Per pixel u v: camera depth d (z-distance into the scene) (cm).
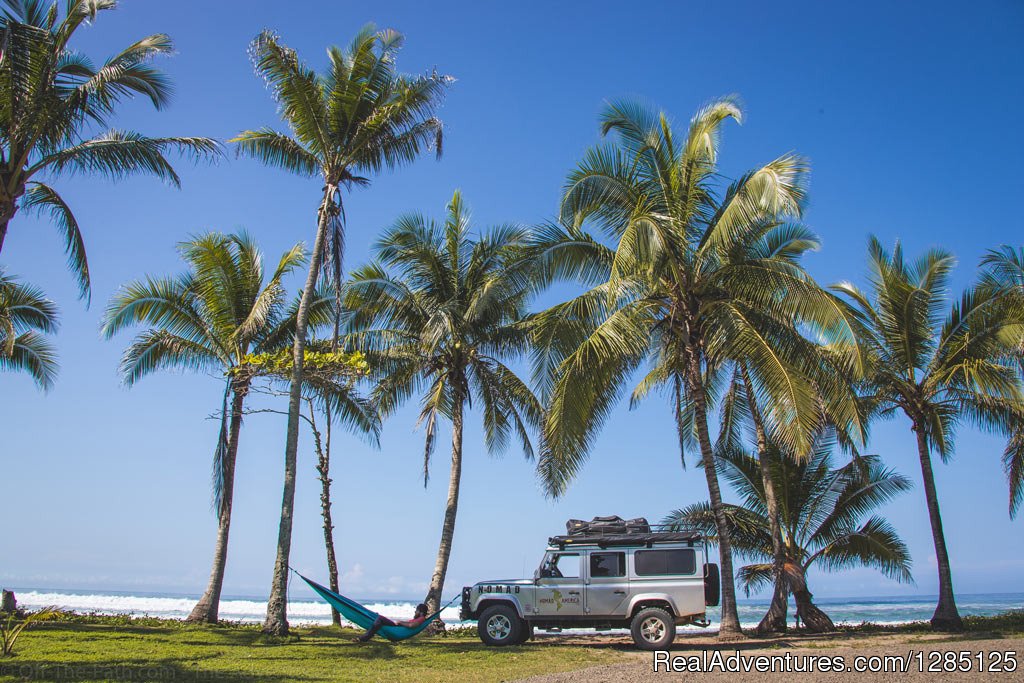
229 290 2242
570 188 1786
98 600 7419
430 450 2189
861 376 1603
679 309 1858
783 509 2420
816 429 2167
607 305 1639
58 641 1440
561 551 1600
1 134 1451
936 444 2328
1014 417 2152
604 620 1538
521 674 1167
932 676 1076
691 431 2478
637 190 1811
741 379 2430
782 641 1642
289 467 1727
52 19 1508
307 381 2070
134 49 1575
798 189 1594
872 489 2425
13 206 1434
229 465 2192
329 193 1888
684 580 1524
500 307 2256
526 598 1587
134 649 1365
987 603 9338
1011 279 2008
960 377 2195
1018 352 2045
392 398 2373
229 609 6353
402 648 1506
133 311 2170
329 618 5116
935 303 2295
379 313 2270
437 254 2288
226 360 2250
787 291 1708
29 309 2331
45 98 1480
